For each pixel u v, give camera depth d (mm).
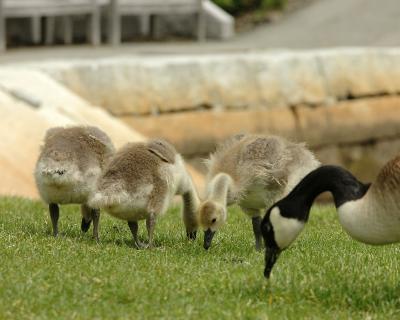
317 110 38594
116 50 40781
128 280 11828
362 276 12211
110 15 42500
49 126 26797
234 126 36375
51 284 11586
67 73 32719
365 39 44594
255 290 11641
